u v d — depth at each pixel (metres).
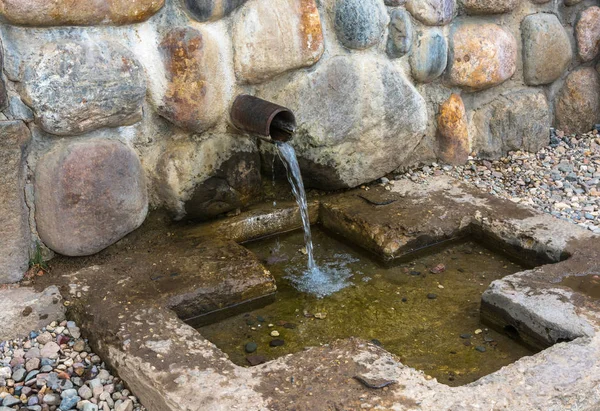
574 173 3.72
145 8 2.65
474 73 3.64
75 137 2.68
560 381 2.09
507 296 2.54
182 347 2.28
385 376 2.10
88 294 2.59
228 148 3.09
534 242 2.98
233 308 2.71
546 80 3.94
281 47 3.00
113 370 2.31
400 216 3.20
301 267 3.05
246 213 3.21
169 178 2.95
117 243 2.89
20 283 2.64
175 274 2.72
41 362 2.36
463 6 3.56
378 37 3.25
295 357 2.20
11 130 2.49
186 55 2.79
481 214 3.19
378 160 3.45
